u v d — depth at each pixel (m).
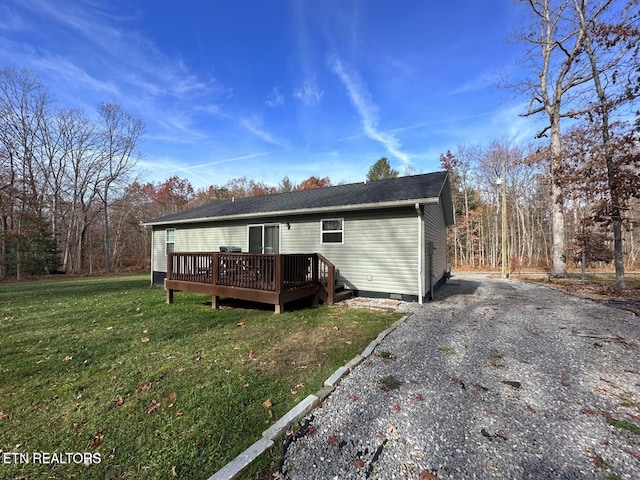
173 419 2.35
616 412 2.38
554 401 2.55
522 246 24.11
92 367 3.40
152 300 7.75
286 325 5.08
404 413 2.38
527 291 9.19
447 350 3.80
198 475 1.76
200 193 36.31
